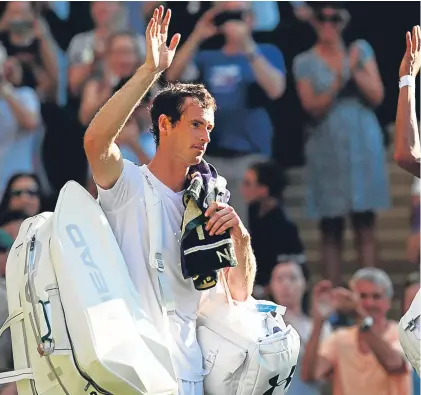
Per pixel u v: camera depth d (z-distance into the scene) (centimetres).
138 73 1662
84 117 3453
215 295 1806
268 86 3478
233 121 3447
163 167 1766
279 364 1764
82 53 3534
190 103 1739
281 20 3550
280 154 3534
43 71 3512
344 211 3425
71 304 1622
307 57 3472
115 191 1716
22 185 3052
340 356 2834
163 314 1697
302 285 2966
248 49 3475
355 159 3425
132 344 1619
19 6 3525
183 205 1756
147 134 3312
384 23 3575
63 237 1659
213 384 1769
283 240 3219
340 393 2822
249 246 1778
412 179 3597
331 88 3447
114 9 3594
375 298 2866
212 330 1789
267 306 1853
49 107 3453
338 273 3431
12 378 1673
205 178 1750
